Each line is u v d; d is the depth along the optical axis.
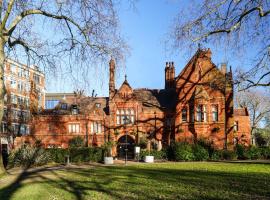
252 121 89.25
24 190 15.82
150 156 45.94
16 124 78.94
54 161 44.97
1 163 23.36
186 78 60.06
